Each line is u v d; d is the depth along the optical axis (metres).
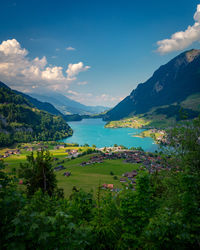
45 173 21.58
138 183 7.56
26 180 21.38
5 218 4.95
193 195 6.62
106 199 8.52
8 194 5.41
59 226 5.04
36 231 4.55
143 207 7.20
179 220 6.04
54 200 9.54
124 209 7.24
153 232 5.93
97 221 7.54
